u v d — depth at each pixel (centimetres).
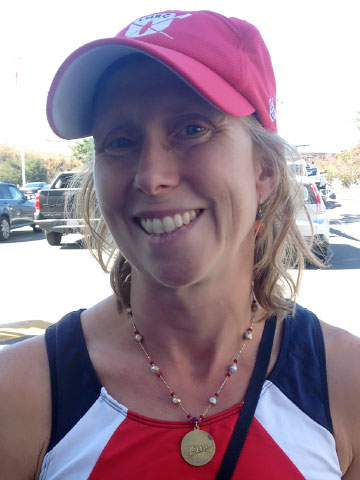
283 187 135
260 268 135
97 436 114
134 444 112
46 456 114
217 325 125
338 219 1803
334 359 126
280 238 138
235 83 116
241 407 119
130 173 115
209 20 117
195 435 113
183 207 111
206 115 112
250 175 121
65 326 131
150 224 114
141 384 122
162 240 112
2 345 436
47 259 968
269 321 132
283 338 129
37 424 117
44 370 122
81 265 880
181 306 122
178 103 111
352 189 4509
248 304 131
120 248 123
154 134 112
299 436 115
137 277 125
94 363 123
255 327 130
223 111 108
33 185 3550
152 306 124
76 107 127
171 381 122
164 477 110
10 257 1013
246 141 120
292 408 119
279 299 136
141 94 112
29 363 122
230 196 113
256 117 126
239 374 125
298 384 122
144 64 113
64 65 115
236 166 114
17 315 553
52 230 1131
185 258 112
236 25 119
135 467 110
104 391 119
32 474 117
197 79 106
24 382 119
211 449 112
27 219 1508
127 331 128
